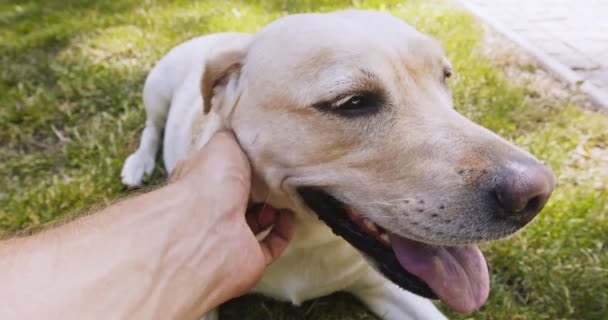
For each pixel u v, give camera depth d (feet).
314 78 1.14
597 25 3.43
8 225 1.94
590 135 2.21
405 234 1.13
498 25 3.30
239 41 1.36
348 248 1.42
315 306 1.62
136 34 3.38
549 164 2.01
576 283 1.62
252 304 1.63
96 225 1.02
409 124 1.15
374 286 1.55
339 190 1.17
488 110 2.33
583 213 1.81
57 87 2.81
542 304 1.58
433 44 1.32
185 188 1.10
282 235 1.33
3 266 0.92
